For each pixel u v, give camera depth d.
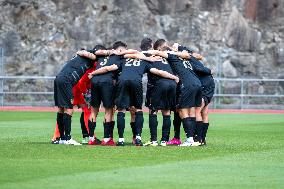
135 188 26.27
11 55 104.56
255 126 62.56
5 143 42.34
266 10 109.44
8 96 100.69
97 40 106.25
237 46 107.44
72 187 26.36
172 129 58.56
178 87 42.44
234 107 98.38
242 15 108.56
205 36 107.19
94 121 42.38
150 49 42.75
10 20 105.75
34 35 105.50
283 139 48.22
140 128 41.69
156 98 41.69
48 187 26.34
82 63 42.16
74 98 43.56
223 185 27.20
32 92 97.00
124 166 32.06
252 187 26.84
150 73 41.84
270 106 99.50
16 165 32.06
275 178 29.03
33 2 106.19
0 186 26.50
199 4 108.25
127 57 41.69
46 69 104.38
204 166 32.34
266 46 107.81
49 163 32.81
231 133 53.94
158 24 107.44
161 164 32.88
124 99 41.22
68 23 106.19
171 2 107.75
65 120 41.91
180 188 26.36
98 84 41.50
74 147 39.75
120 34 106.75
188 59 43.03
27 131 53.50
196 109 43.03
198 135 43.22
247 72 106.88
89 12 106.75
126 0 107.25
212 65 106.12
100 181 27.77
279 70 106.88
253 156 36.56
